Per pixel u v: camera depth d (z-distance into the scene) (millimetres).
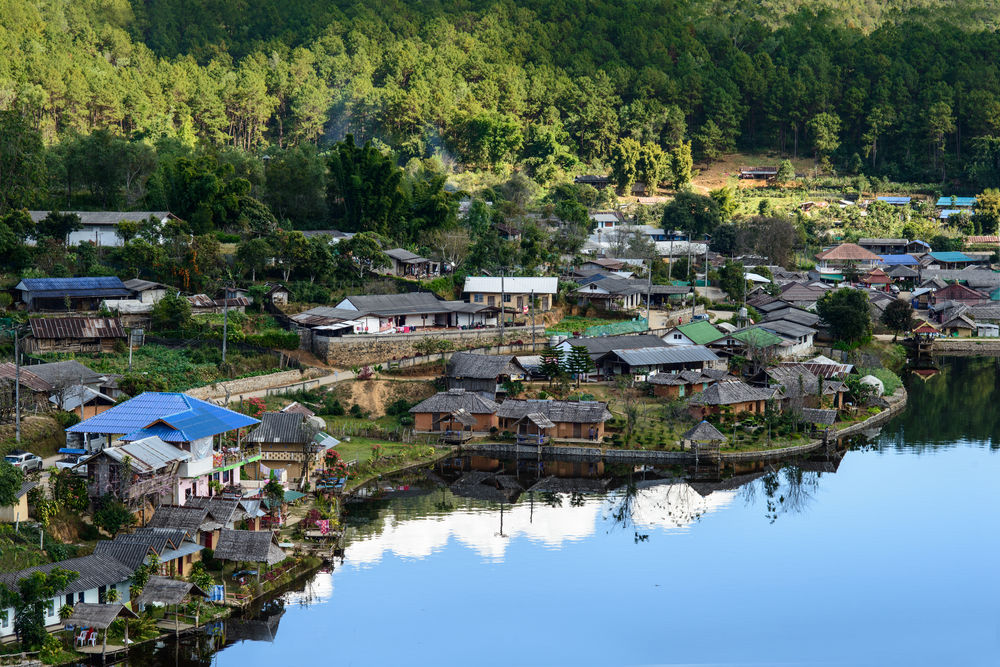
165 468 75438
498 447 111250
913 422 130750
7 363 97250
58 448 87000
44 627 58375
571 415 113375
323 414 114312
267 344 122500
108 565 62906
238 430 89562
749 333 141625
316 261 144250
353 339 126125
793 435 117312
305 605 71562
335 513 88625
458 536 87000
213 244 138250
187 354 115000
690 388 127062
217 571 71625
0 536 64562
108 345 113688
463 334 135500
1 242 126875
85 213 144625
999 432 125375
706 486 104312
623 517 93812
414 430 113625
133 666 60844
